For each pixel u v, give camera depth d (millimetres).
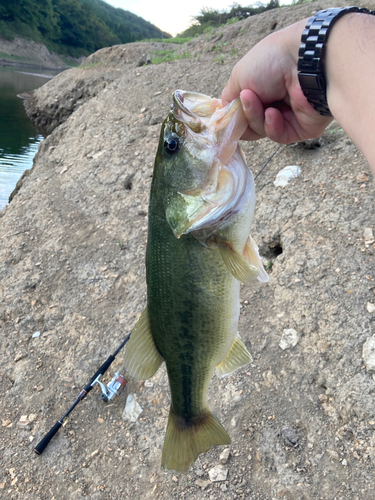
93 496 656
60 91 3328
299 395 661
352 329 676
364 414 591
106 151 1438
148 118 1527
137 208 1164
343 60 253
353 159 947
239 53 1764
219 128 347
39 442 742
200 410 425
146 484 644
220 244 358
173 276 381
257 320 785
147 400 752
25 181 1545
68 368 859
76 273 1053
